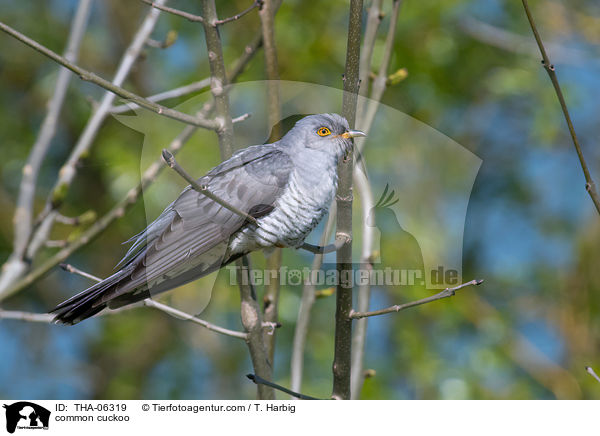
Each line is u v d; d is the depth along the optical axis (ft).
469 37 43.68
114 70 47.06
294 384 21.13
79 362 49.14
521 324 46.98
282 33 37.52
